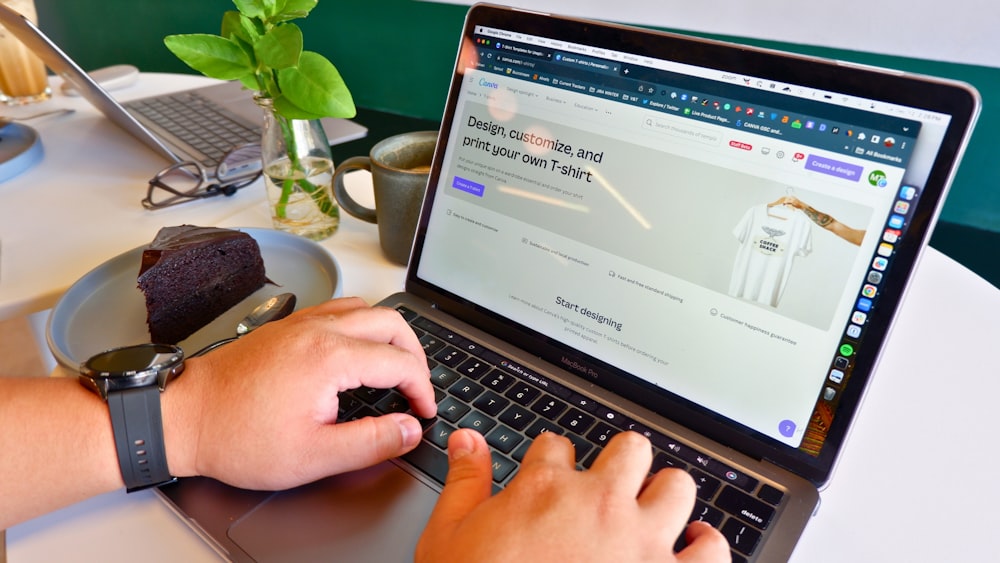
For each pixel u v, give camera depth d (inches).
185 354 26.1
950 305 29.6
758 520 18.4
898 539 19.0
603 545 14.2
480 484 16.8
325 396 19.4
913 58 63.7
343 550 17.6
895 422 23.1
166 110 48.3
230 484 19.2
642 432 21.4
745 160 20.8
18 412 18.9
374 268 31.7
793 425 19.9
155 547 18.2
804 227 19.9
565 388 23.2
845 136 19.2
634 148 22.9
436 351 25.0
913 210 18.3
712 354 21.4
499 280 25.9
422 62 87.0
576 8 75.4
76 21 99.9
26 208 36.4
